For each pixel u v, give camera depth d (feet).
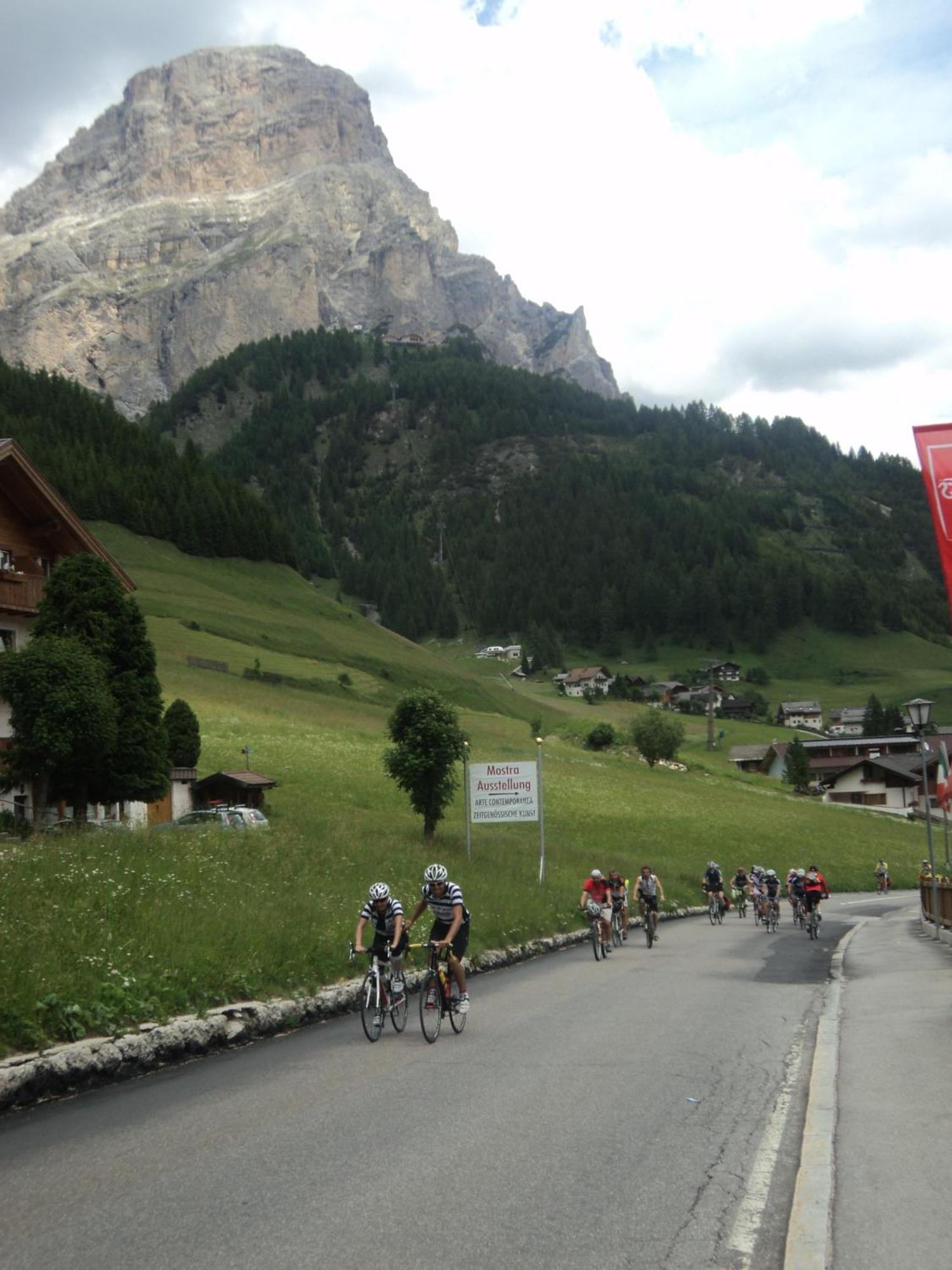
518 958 71.61
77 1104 29.01
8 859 54.39
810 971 65.05
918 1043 34.55
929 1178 19.43
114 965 38.65
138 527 524.52
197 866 62.08
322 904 59.57
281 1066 33.78
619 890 88.12
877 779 350.84
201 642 380.37
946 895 84.74
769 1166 21.09
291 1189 19.95
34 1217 18.89
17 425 573.33
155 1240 17.46
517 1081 30.12
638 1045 36.42
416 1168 21.17
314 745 239.71
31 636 121.60
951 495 34.53
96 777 118.21
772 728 567.59
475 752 285.23
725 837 218.18
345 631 498.69
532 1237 17.22
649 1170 20.98
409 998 52.29
